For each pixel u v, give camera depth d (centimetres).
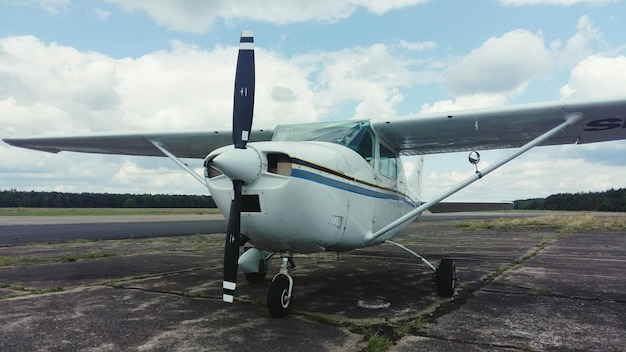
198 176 627
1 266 691
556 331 337
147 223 2197
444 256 883
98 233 1480
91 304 426
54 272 629
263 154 366
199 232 1585
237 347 297
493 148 663
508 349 293
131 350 290
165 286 521
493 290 508
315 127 529
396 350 290
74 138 713
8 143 766
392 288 522
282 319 373
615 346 301
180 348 295
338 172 418
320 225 388
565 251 974
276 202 354
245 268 505
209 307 416
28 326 346
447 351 287
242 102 378
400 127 536
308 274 632
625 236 1466
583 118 504
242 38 388
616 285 539
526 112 491
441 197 501
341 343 307
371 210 498
